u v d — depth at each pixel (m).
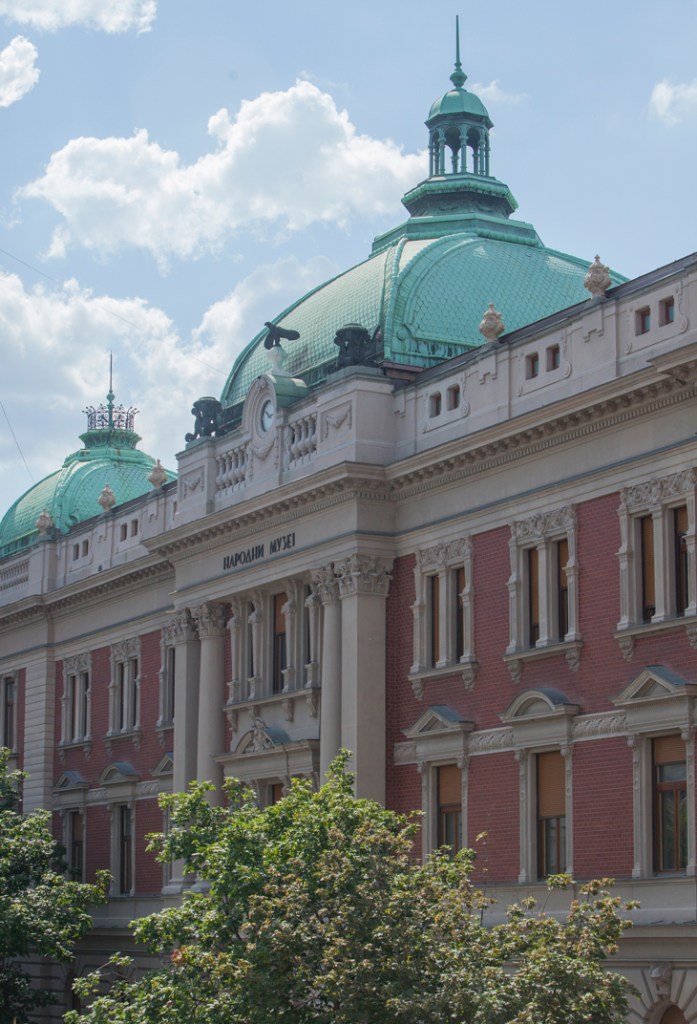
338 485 49.38
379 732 48.56
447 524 47.62
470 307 54.09
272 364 55.16
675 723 39.53
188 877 57.59
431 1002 30.86
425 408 49.00
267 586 54.00
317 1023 33.41
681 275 40.78
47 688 70.25
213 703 56.41
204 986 36.66
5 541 79.50
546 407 43.25
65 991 65.62
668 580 40.47
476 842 45.28
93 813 66.31
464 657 46.41
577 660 42.75
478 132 61.56
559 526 43.72
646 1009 39.12
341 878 34.19
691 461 39.84
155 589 63.44
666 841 40.00
